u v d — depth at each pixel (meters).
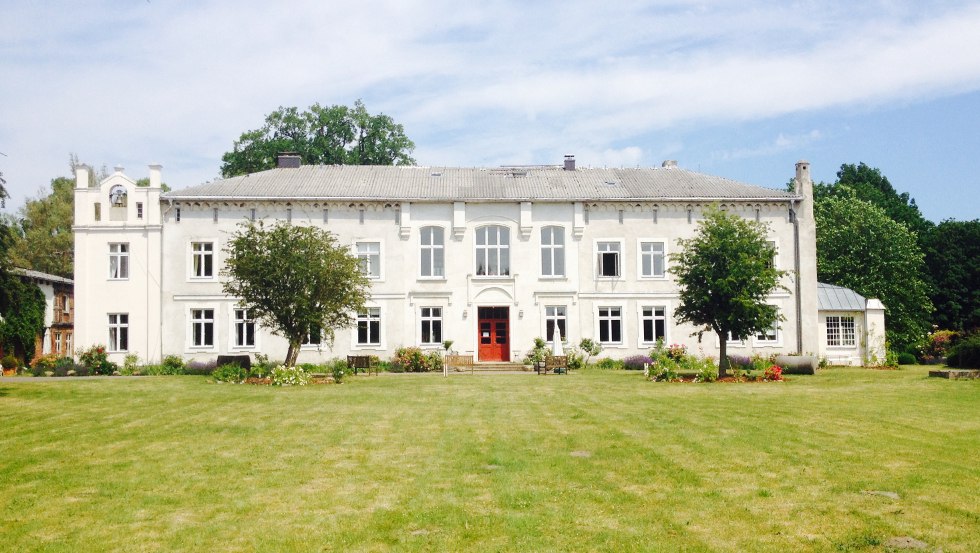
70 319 56.00
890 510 10.41
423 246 44.19
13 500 11.54
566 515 10.40
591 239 44.47
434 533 9.74
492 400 23.95
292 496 11.62
